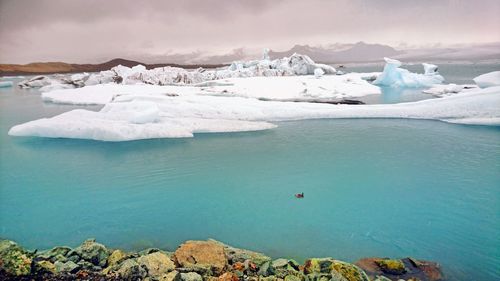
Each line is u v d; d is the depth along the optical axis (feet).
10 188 40.68
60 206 35.76
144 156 52.70
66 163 49.75
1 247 22.31
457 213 33.06
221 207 35.22
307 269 23.02
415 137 61.11
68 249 25.39
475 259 25.41
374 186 40.22
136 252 26.61
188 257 23.71
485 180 41.19
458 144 56.24
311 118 78.28
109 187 40.81
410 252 26.55
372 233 29.58
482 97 72.23
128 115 67.41
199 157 51.93
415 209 34.12
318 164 48.16
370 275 23.24
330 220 32.07
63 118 67.10
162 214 33.78
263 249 27.32
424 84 135.54
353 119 77.15
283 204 35.78
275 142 59.82
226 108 78.48
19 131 63.21
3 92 147.54
